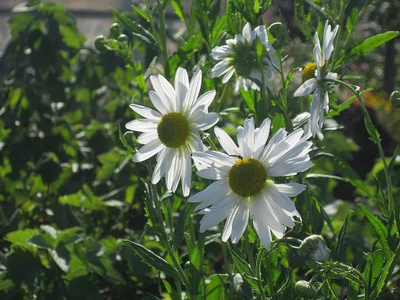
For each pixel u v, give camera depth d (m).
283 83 0.71
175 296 0.78
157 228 0.68
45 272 0.95
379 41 0.76
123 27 0.87
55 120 1.33
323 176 0.82
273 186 0.59
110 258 0.99
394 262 0.67
